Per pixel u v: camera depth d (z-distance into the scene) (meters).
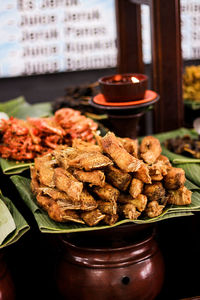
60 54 4.11
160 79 1.74
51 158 1.21
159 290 1.21
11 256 1.48
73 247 1.15
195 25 3.48
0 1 3.78
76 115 1.55
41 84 4.25
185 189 1.12
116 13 2.02
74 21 3.91
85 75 4.31
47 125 1.45
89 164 1.03
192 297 1.22
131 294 1.14
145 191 1.08
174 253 1.49
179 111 1.81
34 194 1.21
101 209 1.05
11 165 1.44
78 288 1.15
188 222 1.48
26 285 1.34
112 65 4.17
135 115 1.47
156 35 1.67
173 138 1.62
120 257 1.13
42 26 3.95
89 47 4.07
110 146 1.07
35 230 1.54
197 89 2.27
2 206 1.17
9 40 4.04
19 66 4.22
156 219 1.08
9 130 1.50
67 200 1.05
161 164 1.09
